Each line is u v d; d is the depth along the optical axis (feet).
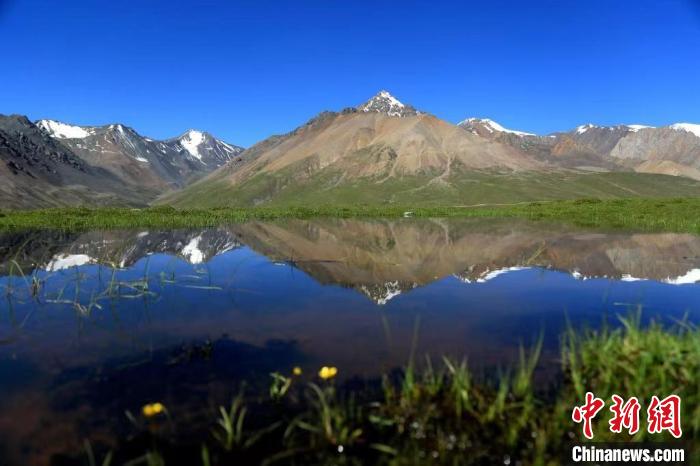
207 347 25.23
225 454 15.87
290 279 45.68
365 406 18.75
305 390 20.30
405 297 37.76
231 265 54.34
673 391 18.28
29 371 22.29
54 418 18.01
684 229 100.99
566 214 164.04
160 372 22.26
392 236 97.25
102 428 17.38
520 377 19.25
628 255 61.36
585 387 19.77
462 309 33.47
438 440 16.46
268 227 123.65
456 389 18.89
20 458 15.56
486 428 17.02
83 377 21.66
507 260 58.59
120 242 80.12
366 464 15.28
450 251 69.05
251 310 33.37
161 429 17.31
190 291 39.88
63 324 29.86
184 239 86.69
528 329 28.40
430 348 25.16
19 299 36.70
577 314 31.78
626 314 31.55
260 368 22.67
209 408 18.85
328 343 26.18
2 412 18.39
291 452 15.83
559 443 16.29
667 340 20.61
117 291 39.83
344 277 46.93
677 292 38.88
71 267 51.96
